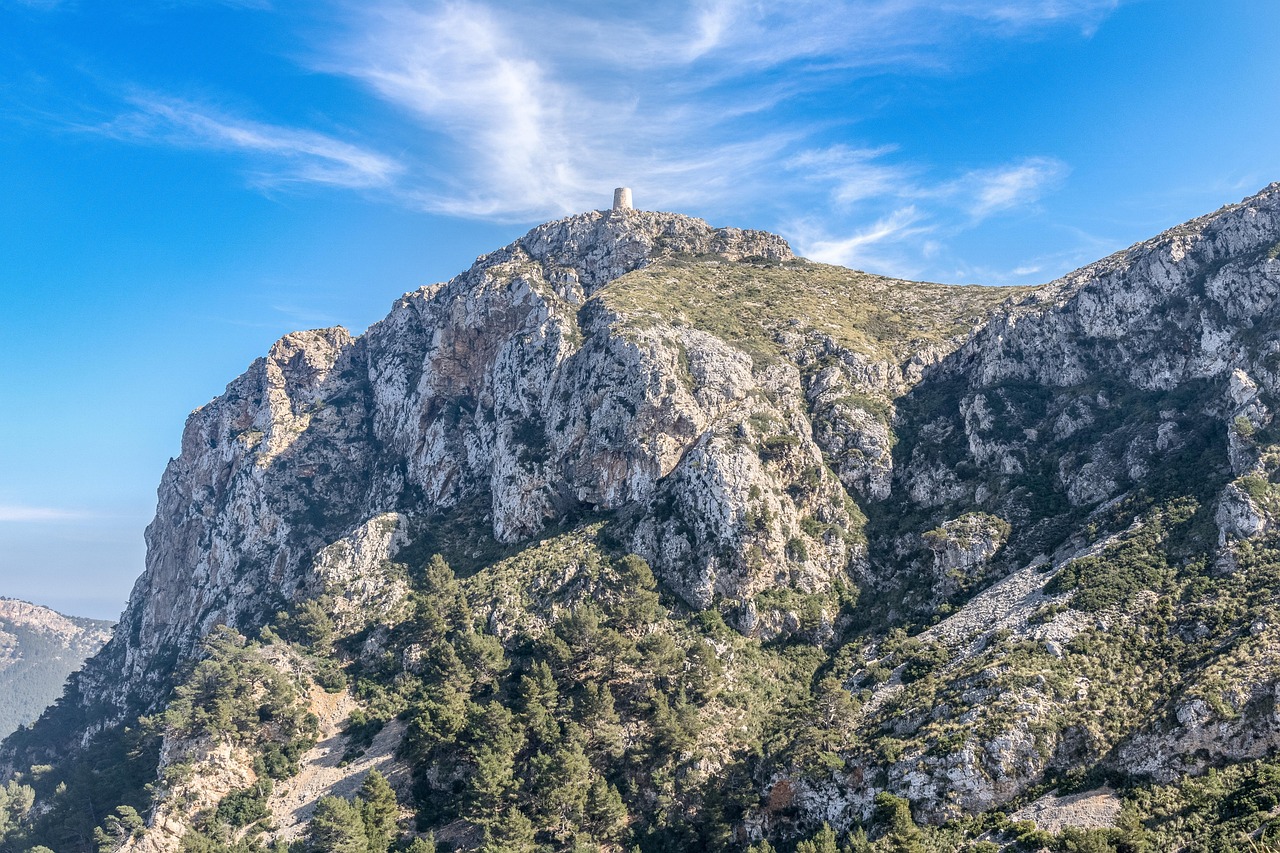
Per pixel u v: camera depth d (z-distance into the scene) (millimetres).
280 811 99125
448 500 162875
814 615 111312
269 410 195500
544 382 158125
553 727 94000
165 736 109625
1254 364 106562
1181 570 88625
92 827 111375
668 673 100688
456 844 89062
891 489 131625
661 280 182500
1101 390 125562
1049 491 116625
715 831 84000
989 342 143250
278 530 172500
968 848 68312
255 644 127000
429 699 103938
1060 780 72938
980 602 103188
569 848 83562
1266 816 57188
